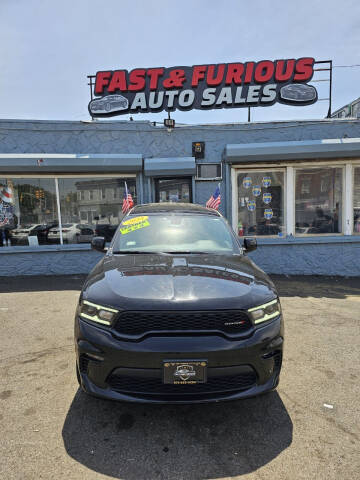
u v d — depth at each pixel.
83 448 2.14
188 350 2.12
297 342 3.83
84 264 7.43
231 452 2.12
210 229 3.78
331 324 4.42
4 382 2.92
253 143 7.14
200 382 2.15
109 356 2.17
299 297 5.74
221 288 2.42
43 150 7.20
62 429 2.32
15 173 7.07
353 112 9.01
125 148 7.37
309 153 7.00
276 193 7.53
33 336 3.96
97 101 7.57
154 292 2.33
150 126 7.36
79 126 7.26
